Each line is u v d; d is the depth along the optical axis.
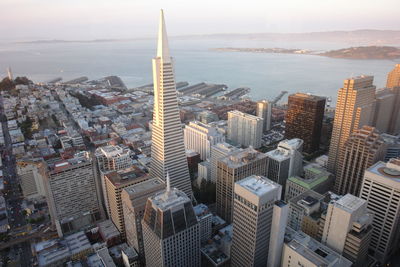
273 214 190.25
